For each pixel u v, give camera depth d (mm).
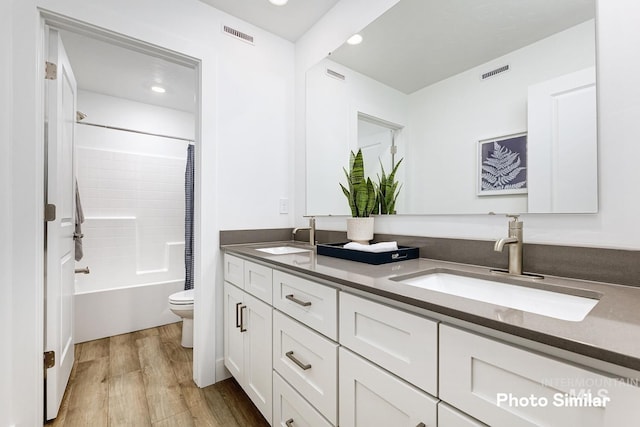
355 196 1567
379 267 1099
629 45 841
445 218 1283
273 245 1929
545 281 887
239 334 1617
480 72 1165
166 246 3330
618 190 855
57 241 1485
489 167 1138
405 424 716
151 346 2314
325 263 1185
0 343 1245
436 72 1310
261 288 1399
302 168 2164
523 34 1052
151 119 3273
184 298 2285
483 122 1154
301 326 1101
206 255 1803
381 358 779
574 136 934
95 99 2955
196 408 1562
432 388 656
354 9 1702
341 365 909
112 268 2984
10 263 1273
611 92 869
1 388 1242
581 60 922
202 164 1791
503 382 542
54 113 1470
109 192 3021
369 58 1614
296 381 1128
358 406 854
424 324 673
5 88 1261
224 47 1894
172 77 2631
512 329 517
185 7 1735
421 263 1201
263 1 1808
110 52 2223
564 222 957
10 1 1271
